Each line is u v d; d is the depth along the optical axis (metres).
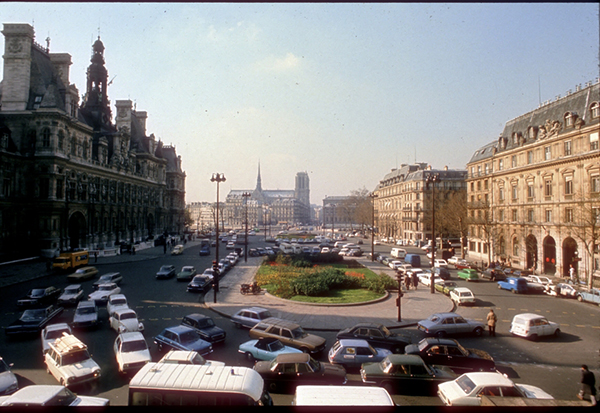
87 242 71.50
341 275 42.78
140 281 47.81
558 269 52.84
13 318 30.31
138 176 95.00
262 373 17.78
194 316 25.78
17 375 19.34
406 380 17.55
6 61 62.91
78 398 14.16
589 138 48.00
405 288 43.34
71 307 33.97
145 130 120.62
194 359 17.77
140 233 97.50
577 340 26.38
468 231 82.31
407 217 114.69
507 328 29.41
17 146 61.53
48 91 61.75
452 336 27.02
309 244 110.00
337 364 19.66
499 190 68.69
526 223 60.06
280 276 46.50
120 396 17.06
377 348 21.84
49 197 60.84
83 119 76.06
